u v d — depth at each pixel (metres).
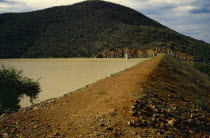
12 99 19.75
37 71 66.62
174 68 39.88
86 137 8.52
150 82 20.58
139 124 9.86
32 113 11.50
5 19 183.62
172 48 105.12
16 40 156.25
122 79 21.81
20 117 10.70
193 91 26.86
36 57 131.25
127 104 12.00
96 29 150.00
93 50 123.44
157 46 108.31
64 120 10.42
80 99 14.75
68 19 175.88
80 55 122.56
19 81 20.44
